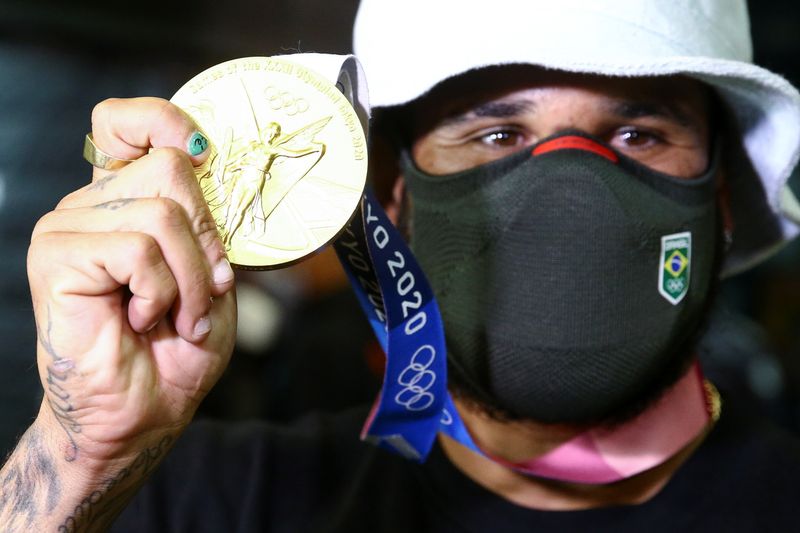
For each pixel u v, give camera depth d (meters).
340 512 1.42
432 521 1.37
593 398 1.28
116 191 0.98
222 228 1.02
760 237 1.52
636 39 1.23
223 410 3.03
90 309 0.98
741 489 1.33
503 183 1.29
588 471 1.31
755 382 2.69
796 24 4.88
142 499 1.45
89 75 3.37
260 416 2.99
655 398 1.33
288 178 1.03
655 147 1.32
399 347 1.18
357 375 2.93
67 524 1.05
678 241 1.30
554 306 1.26
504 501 1.35
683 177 1.33
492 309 1.28
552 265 1.26
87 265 0.96
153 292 0.95
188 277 0.96
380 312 1.21
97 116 1.02
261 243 1.02
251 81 1.04
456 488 1.37
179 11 3.52
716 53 1.29
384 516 1.39
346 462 1.50
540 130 1.31
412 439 1.28
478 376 1.31
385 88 1.29
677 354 1.35
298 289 3.22
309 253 1.02
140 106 1.01
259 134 1.03
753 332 2.82
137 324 0.98
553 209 1.25
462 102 1.32
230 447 1.52
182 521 1.44
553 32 1.22
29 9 3.26
